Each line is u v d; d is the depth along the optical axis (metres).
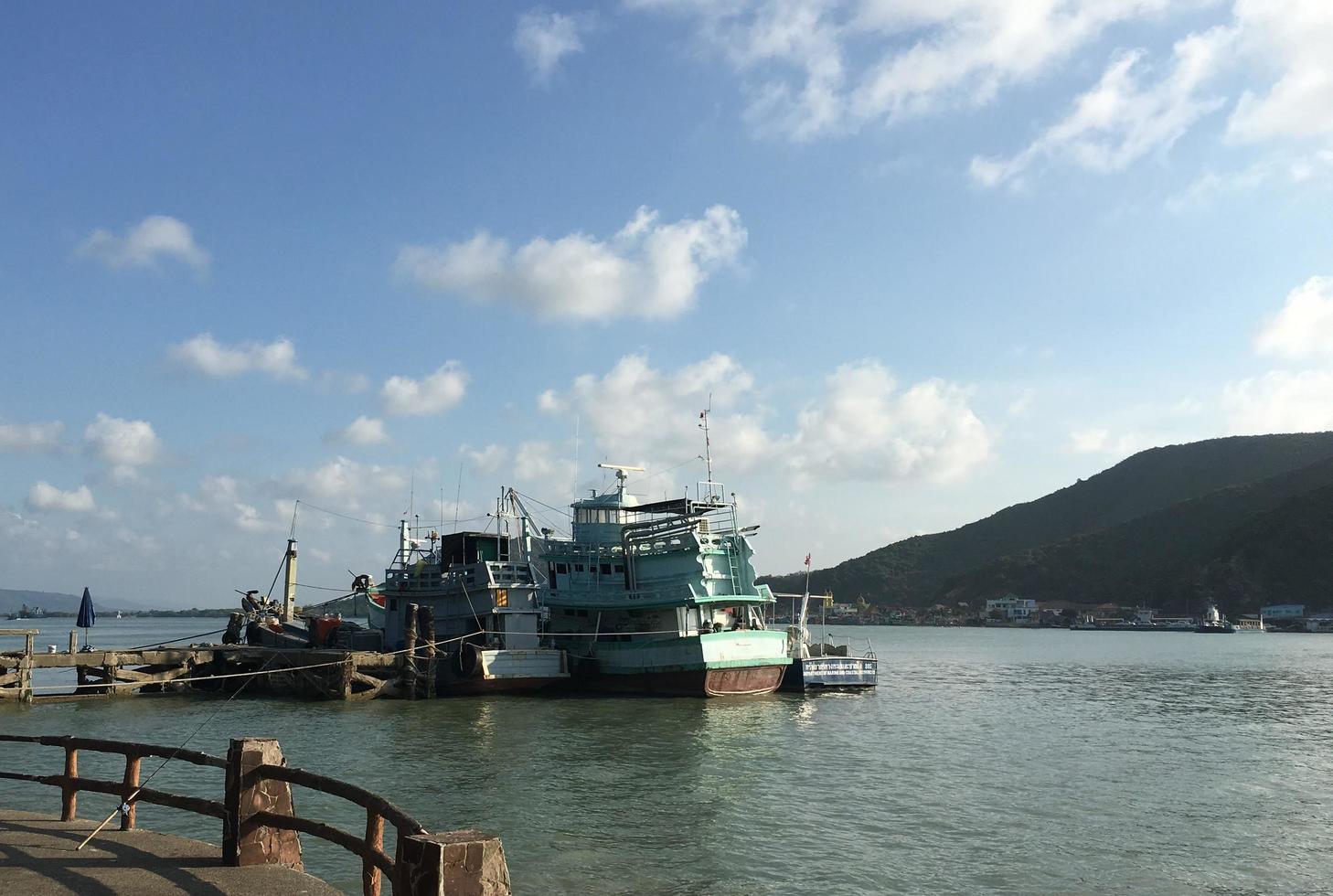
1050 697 59.09
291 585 71.69
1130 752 35.06
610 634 52.78
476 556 57.91
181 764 30.91
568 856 19.78
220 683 55.44
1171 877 19.11
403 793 25.89
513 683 51.16
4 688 48.72
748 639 51.66
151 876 10.13
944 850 20.84
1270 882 18.84
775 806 24.78
